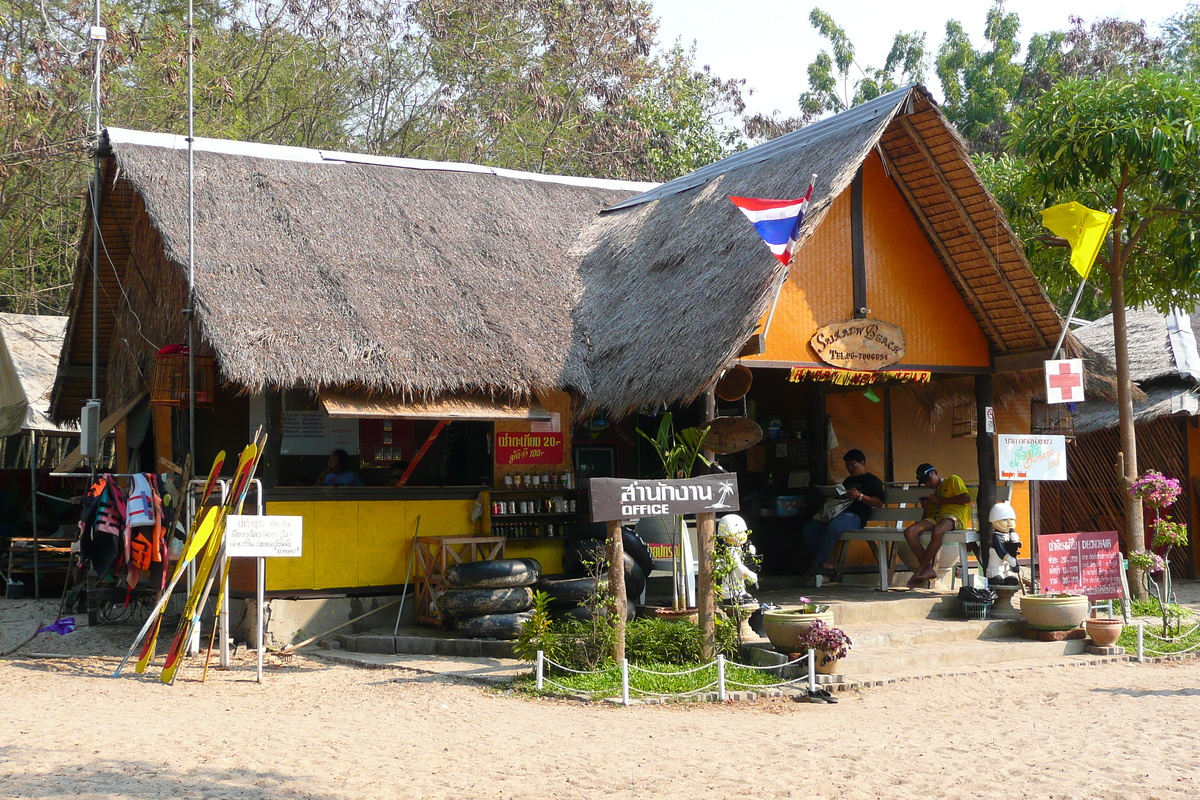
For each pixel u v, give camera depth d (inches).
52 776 255.4
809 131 548.4
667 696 376.2
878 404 639.8
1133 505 558.6
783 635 416.8
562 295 585.9
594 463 587.8
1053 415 592.1
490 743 309.1
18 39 1034.7
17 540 752.3
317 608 512.1
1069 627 484.1
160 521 515.8
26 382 778.8
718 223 532.1
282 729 324.5
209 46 1151.0
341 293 521.0
